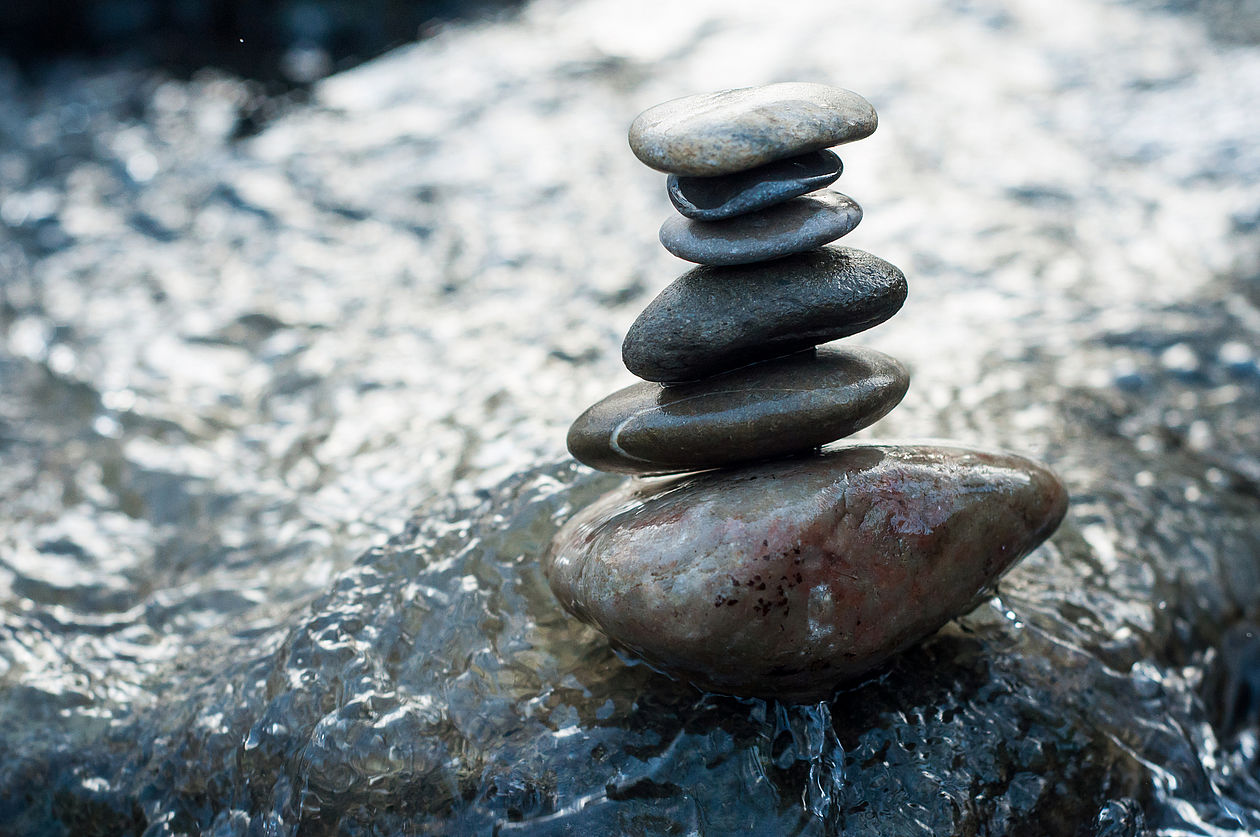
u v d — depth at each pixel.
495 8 3.37
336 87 2.82
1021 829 1.14
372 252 2.00
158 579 1.35
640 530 1.12
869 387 1.12
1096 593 1.24
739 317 1.11
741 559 1.10
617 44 2.92
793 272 1.11
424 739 1.15
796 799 1.13
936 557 1.13
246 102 2.91
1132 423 1.44
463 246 1.99
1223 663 1.26
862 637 1.12
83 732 1.22
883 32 2.90
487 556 1.23
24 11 3.47
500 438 1.40
